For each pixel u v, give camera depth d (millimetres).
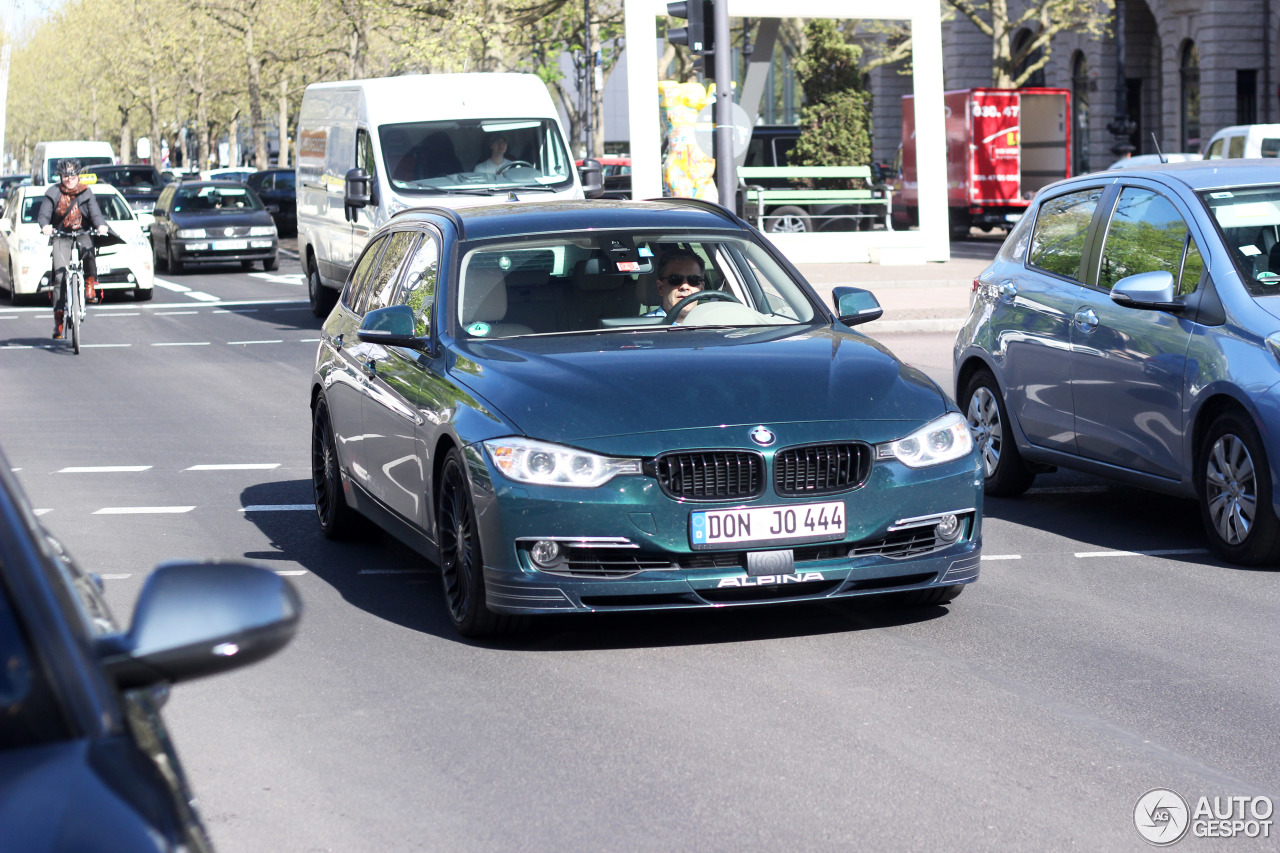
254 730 8094
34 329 33219
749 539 9117
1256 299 11453
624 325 10875
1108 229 13156
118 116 162500
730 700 8422
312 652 9547
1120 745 7613
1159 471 12188
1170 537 12547
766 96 94750
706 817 6723
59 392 23609
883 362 10125
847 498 9242
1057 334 13289
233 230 49688
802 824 6625
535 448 9141
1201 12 72875
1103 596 10625
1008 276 14336
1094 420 12852
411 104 29219
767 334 10625
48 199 29031
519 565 9141
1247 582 10969
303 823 6758
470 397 9703
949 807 6805
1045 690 8516
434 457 10023
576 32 65875
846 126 55906
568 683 8805
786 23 74812
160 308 37562
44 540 4027
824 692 8539
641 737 7836
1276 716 8039
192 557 12352
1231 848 6309
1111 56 81375
